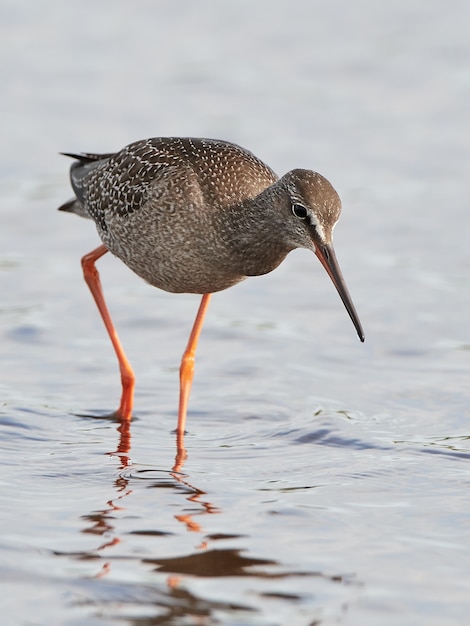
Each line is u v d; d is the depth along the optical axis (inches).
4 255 764.0
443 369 599.8
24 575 367.9
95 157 596.4
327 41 1180.5
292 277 748.6
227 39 1185.4
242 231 515.5
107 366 612.4
